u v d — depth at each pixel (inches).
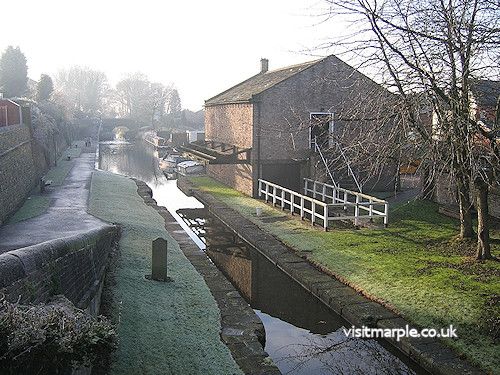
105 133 3764.8
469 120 396.8
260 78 1306.6
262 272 636.7
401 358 390.3
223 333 396.5
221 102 1222.3
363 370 380.8
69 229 649.6
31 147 1028.5
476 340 372.8
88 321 200.4
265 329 458.3
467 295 449.7
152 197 1138.7
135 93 4940.9
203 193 1163.9
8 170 759.7
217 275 543.5
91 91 4672.7
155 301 433.1
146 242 643.5
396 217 774.5
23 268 222.5
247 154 1057.5
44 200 893.8
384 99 451.8
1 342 169.0
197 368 332.2
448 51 404.2
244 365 346.0
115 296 410.6
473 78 416.2
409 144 465.7
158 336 365.4
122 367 312.3
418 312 428.8
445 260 555.5
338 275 537.3
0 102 996.6
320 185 1007.0
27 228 655.1
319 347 423.8
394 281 500.7
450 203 781.3
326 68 1029.8
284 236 716.0
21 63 2541.8
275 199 957.8
